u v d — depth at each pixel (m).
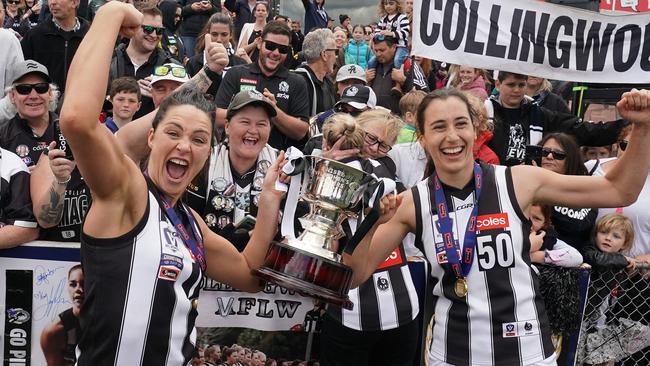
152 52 6.30
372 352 3.78
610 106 6.00
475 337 3.08
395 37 7.52
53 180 3.55
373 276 3.64
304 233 2.87
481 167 3.20
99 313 2.35
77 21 6.65
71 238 3.74
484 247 3.08
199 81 3.37
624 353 4.28
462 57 5.15
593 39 5.13
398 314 3.65
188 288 2.48
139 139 2.96
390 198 2.80
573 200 3.13
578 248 4.53
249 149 3.79
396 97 7.35
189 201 3.77
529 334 3.06
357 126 3.86
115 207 2.34
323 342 3.74
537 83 6.12
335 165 2.87
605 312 4.29
